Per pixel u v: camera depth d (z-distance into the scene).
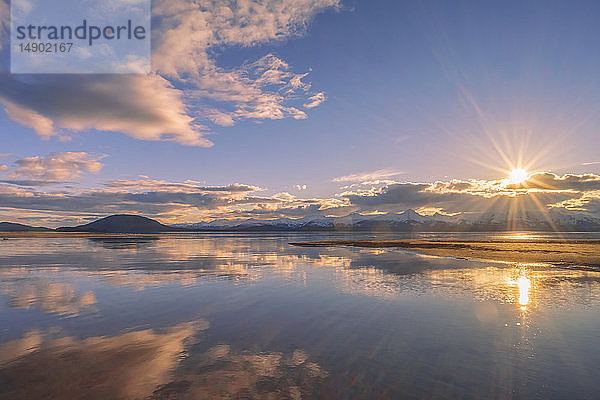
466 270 26.64
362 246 68.62
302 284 20.16
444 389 6.97
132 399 6.41
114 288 18.81
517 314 13.09
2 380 7.20
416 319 12.48
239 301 15.59
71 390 6.77
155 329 11.23
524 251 49.03
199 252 49.94
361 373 7.78
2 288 18.73
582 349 9.37
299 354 9.02
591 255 40.47
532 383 7.27
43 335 10.49
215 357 8.75
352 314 13.23
